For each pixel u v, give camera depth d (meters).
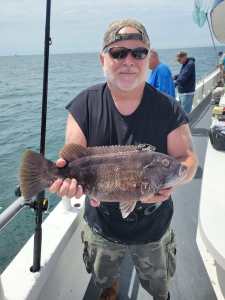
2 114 17.47
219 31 5.05
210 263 2.82
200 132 6.73
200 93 9.41
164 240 2.07
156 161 1.69
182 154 1.98
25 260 2.10
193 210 3.83
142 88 1.88
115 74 1.82
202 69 31.78
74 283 2.62
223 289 2.60
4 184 8.05
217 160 3.15
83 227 2.23
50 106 17.94
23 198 1.73
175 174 1.72
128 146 1.74
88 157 1.69
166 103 1.94
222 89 6.32
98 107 1.94
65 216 2.57
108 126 1.93
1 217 1.67
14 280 1.94
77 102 2.01
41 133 2.05
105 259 2.12
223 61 8.05
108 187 1.69
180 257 3.04
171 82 5.33
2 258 4.63
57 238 2.29
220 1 4.37
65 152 1.71
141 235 2.01
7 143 11.89
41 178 1.66
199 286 2.68
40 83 32.41
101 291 2.46
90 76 34.59
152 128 1.91
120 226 2.01
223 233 2.16
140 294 2.61
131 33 1.77
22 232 5.11
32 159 1.64
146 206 1.93
